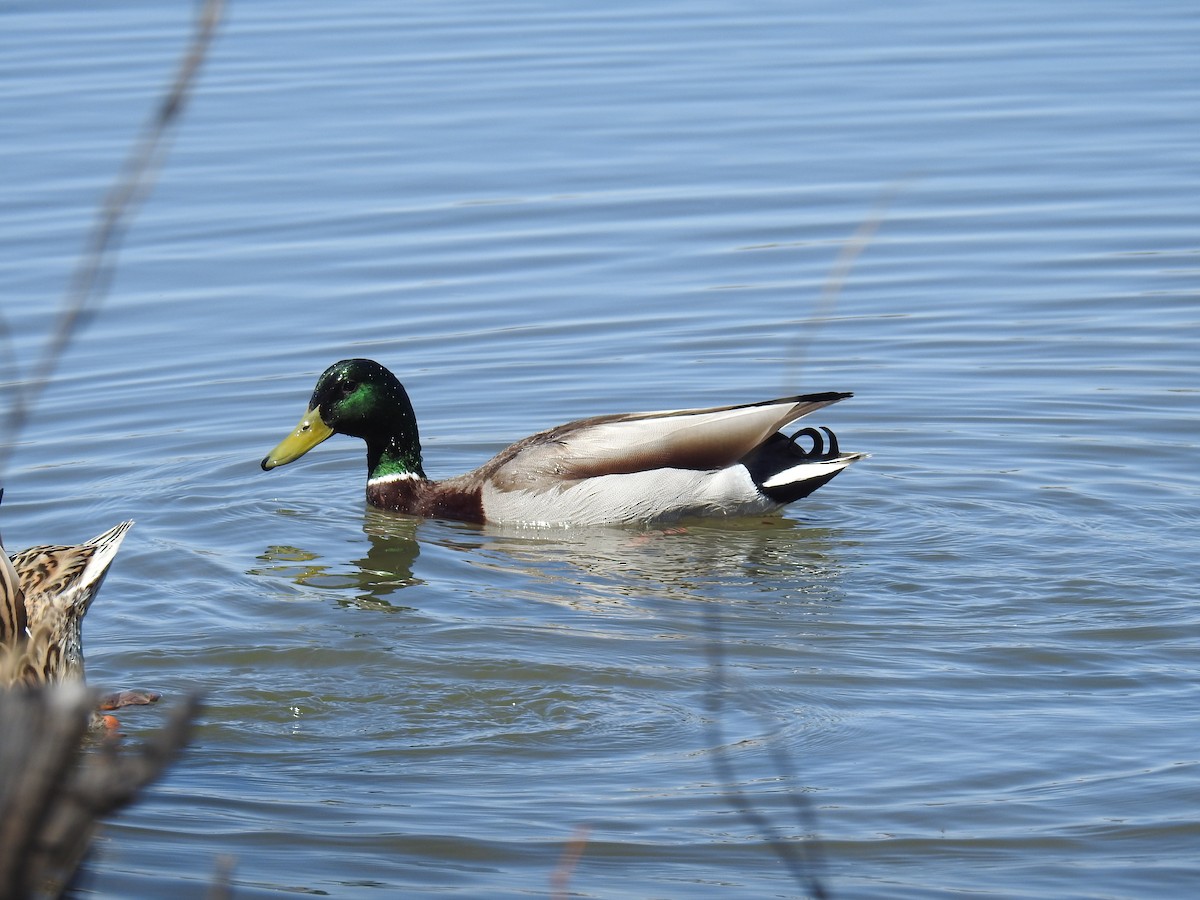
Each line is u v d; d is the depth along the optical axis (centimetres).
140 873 766
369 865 777
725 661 1049
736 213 2162
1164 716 937
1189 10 3152
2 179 2234
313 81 2733
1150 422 1538
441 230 2119
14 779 329
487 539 1399
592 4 3284
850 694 984
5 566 834
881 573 1233
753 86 2697
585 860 780
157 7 3198
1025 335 1777
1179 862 764
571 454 1444
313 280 1967
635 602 1191
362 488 1546
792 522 1377
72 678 912
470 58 2875
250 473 1518
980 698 974
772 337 1791
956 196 2222
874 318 1844
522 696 1003
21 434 1574
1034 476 1430
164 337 1817
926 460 1485
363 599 1209
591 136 2455
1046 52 2891
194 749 932
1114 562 1221
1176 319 1800
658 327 1828
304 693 1018
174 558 1299
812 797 842
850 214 2156
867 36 3022
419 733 955
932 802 833
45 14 3147
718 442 1426
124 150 2342
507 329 1831
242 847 797
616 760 908
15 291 1897
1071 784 849
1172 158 2338
